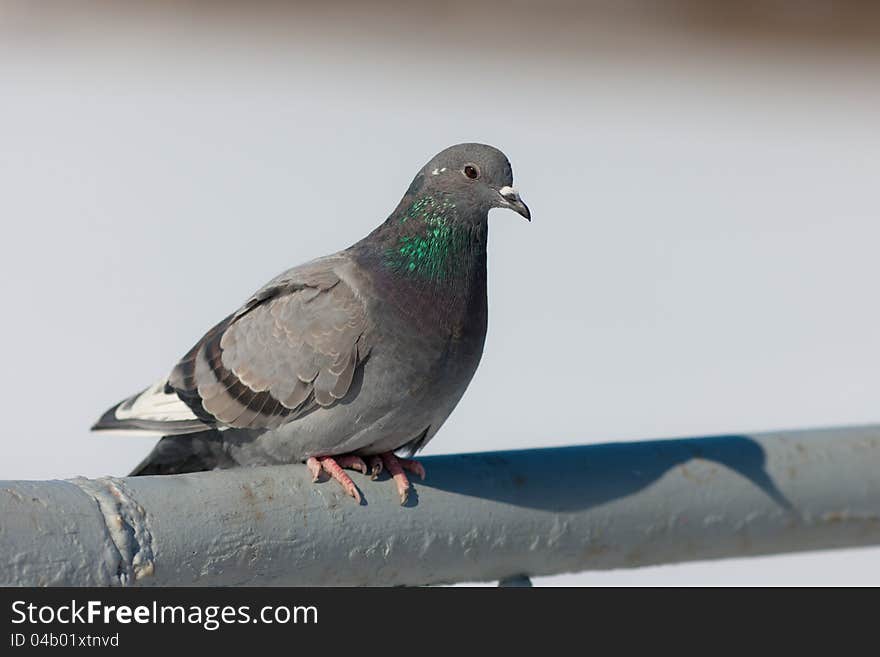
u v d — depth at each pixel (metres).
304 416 6.55
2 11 34.03
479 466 5.55
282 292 6.74
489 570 5.65
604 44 35.38
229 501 5.01
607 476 5.76
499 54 33.53
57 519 4.56
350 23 36.38
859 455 6.32
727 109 28.69
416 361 6.45
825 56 34.47
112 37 32.09
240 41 33.00
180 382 6.90
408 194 6.84
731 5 38.53
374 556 5.35
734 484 6.00
